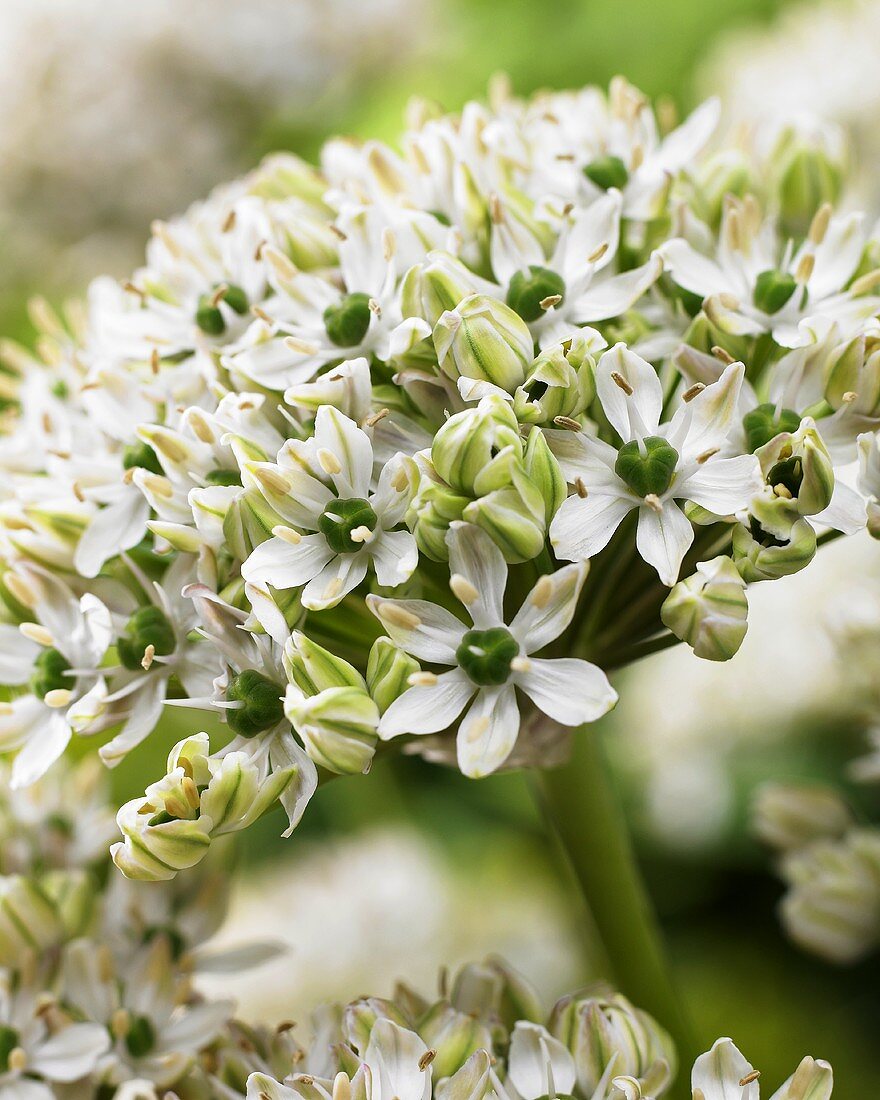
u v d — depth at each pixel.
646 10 0.54
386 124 0.52
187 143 0.52
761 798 0.34
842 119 0.48
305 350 0.28
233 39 0.52
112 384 0.28
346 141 0.30
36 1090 0.28
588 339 0.27
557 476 0.26
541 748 0.29
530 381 0.27
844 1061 0.39
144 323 0.29
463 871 0.47
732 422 0.27
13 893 0.29
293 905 0.43
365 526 0.27
